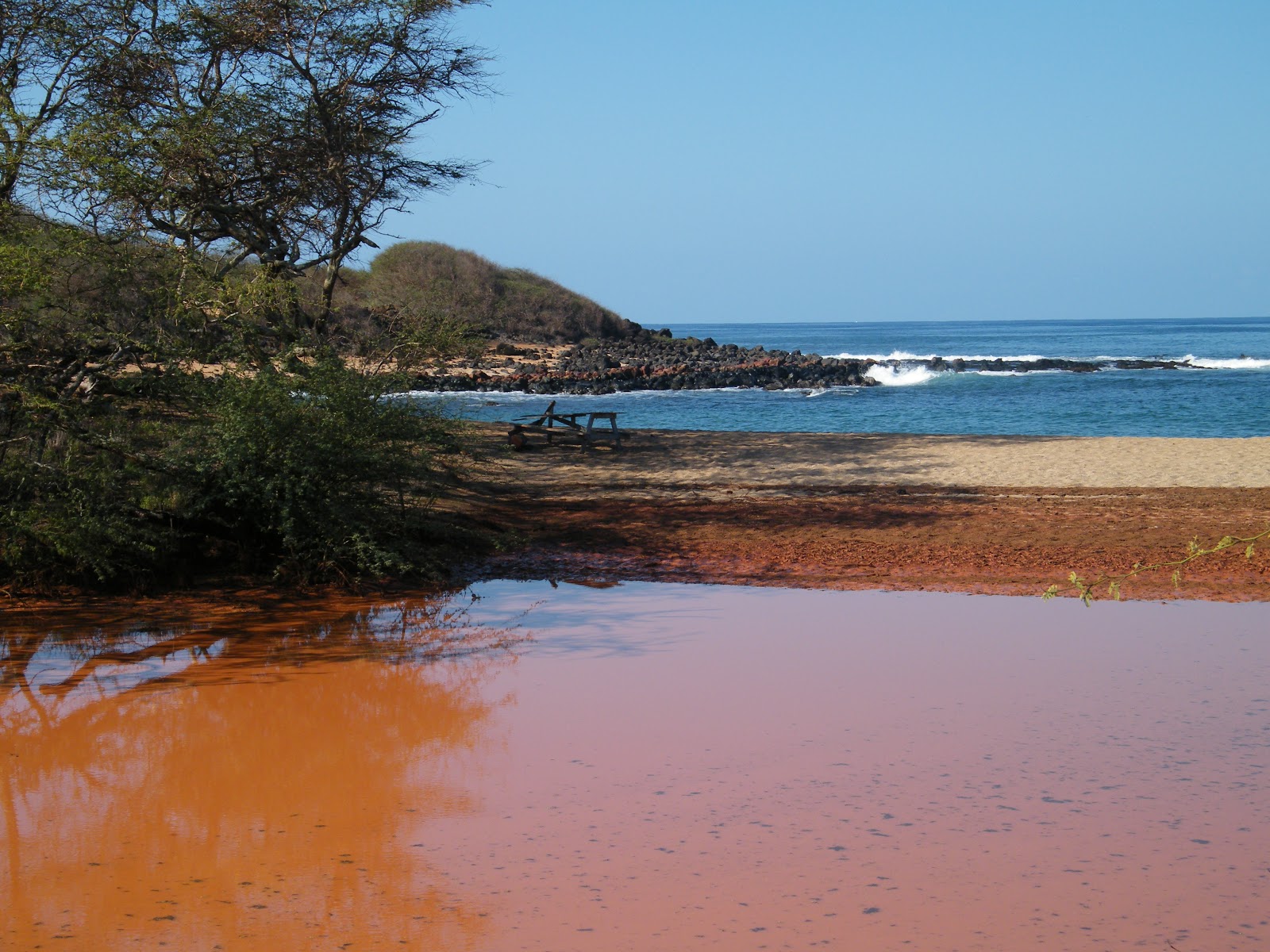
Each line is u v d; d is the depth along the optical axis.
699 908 4.13
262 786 5.42
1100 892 4.23
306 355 12.11
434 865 4.52
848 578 10.56
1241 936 3.90
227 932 3.97
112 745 6.00
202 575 10.32
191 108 18.59
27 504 9.53
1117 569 10.66
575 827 4.89
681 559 11.52
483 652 7.98
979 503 14.68
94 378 10.61
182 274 11.39
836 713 6.48
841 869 4.45
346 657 7.83
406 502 12.41
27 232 10.35
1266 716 6.37
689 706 6.64
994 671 7.35
